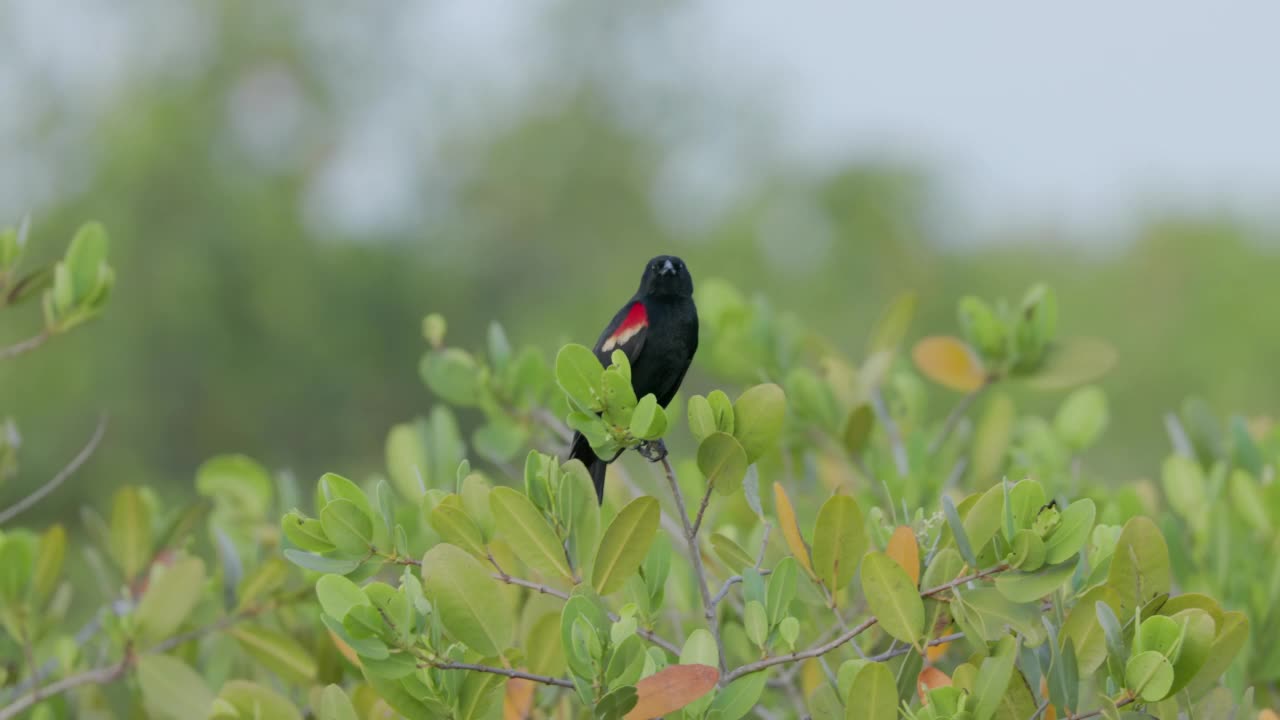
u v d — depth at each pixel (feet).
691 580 31.22
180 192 175.63
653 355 31.58
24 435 153.07
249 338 178.29
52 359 157.17
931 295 196.85
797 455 37.81
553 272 224.53
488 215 224.74
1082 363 35.55
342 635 20.02
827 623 28.17
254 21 189.78
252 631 28.78
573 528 22.36
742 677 21.97
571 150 224.53
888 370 39.29
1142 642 19.81
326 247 193.77
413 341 199.21
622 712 19.43
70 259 32.04
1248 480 31.86
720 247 211.00
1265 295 163.22
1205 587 29.09
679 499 22.65
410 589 20.18
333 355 184.55
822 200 209.26
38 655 32.12
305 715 28.68
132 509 32.53
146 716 29.60
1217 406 156.87
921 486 33.45
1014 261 198.29
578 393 22.45
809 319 197.06
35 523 154.20
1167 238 176.14
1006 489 20.26
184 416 173.68
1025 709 21.06
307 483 182.39
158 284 169.68
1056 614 22.21
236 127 191.21
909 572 21.50
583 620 19.60
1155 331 168.66
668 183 233.14
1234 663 25.39
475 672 20.67
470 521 22.57
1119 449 154.20
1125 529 21.48
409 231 215.31
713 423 22.97
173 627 28.19
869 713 20.06
